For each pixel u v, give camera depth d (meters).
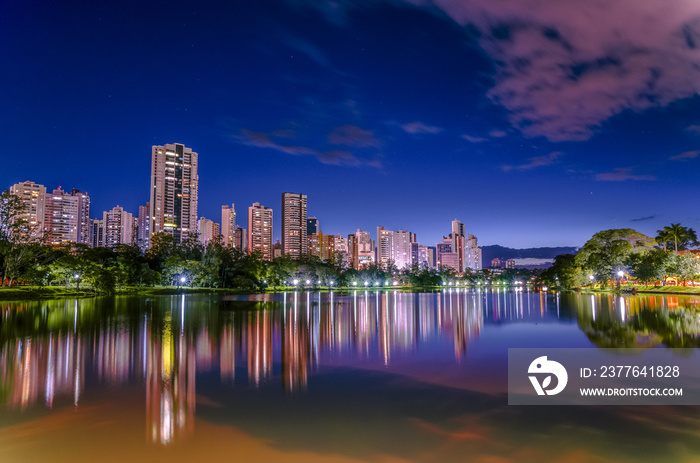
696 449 11.69
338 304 77.94
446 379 19.45
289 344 29.33
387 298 107.62
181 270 121.75
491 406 15.45
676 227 126.25
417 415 14.48
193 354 25.31
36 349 26.52
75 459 10.94
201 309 59.97
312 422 13.80
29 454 11.23
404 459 11.06
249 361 23.38
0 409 14.86
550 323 41.53
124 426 13.32
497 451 11.55
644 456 11.26
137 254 135.25
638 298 83.12
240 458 11.06
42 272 89.12
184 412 14.72
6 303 68.62
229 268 144.00
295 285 174.75
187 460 10.92
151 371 20.69
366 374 20.41
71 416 14.21
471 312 57.50
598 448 11.77
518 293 140.62
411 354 25.70
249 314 53.16
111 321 42.53
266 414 14.55
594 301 75.75
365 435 12.70
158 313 52.41
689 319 42.59
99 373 20.22
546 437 12.54
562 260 172.50
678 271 103.25
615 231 124.12
